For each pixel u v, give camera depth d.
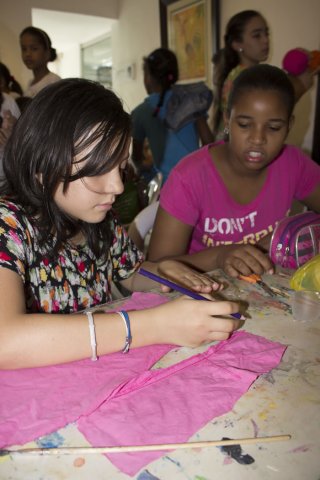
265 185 1.20
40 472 0.43
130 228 1.44
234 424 0.49
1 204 0.72
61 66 6.04
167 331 0.64
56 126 0.64
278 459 0.44
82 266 0.84
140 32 4.26
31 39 2.80
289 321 0.74
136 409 0.52
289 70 1.66
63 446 0.46
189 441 0.46
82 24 4.67
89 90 0.66
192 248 1.29
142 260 1.03
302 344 0.66
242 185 1.18
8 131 2.06
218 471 0.42
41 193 0.70
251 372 0.58
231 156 1.14
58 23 4.61
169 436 0.47
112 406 0.52
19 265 0.66
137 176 1.85
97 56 5.22
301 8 2.63
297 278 0.88
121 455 0.44
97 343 0.61
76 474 0.42
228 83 2.27
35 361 0.58
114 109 0.65
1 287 0.62
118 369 0.60
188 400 0.53
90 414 0.51
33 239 0.74
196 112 2.38
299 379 0.57
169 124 2.39
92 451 0.45
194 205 1.17
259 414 0.50
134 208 1.71
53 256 0.78
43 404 0.52
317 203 1.34
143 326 0.64
